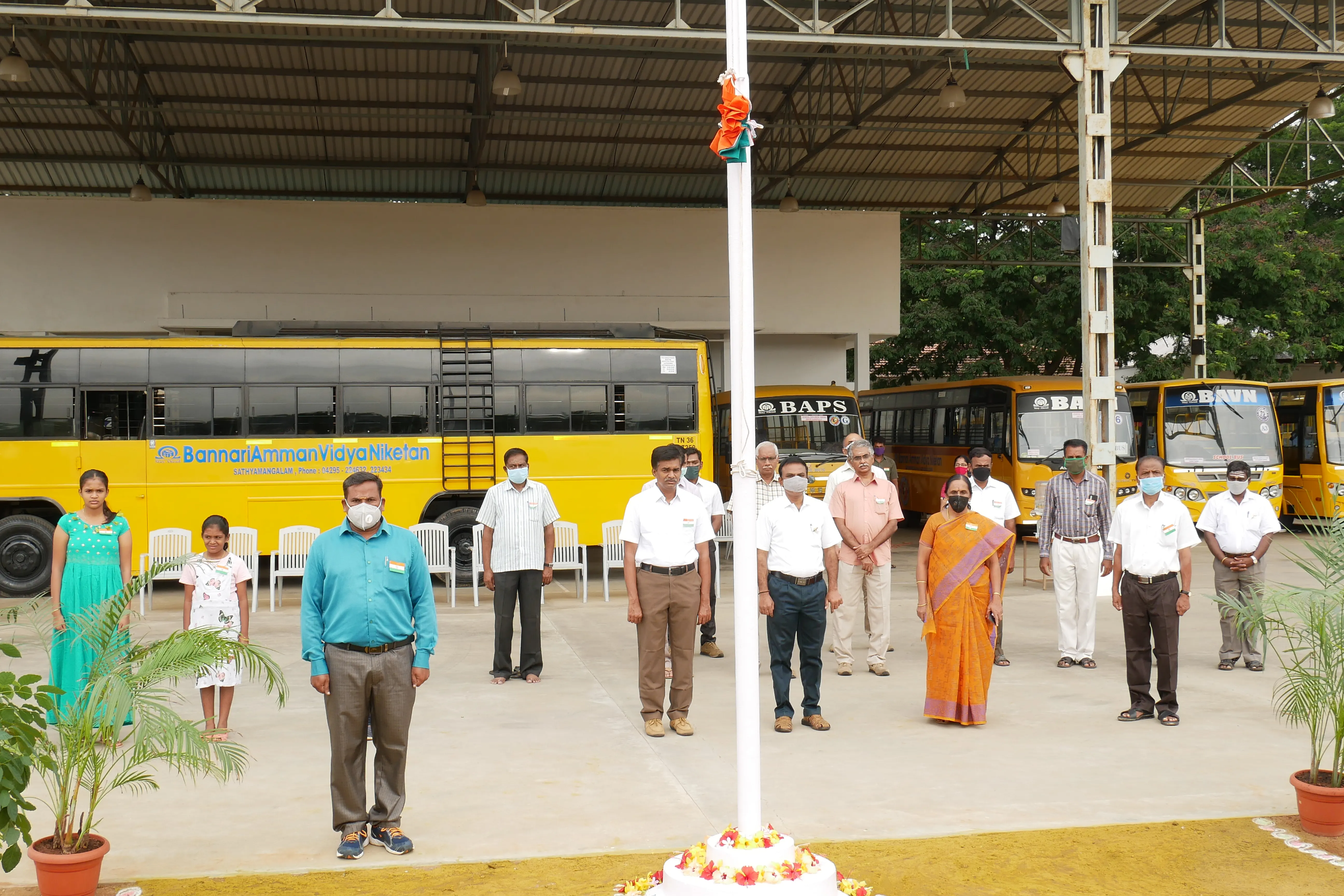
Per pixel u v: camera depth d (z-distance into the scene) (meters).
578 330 15.75
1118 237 30.98
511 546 9.30
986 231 36.06
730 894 4.21
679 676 7.56
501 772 6.68
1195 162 26.52
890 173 26.50
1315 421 21.02
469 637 11.59
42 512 14.73
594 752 7.12
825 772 6.62
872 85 22.72
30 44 19.05
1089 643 9.82
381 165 23.30
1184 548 7.76
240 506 14.59
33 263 20.97
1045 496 10.03
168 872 5.09
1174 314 31.64
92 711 4.83
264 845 5.46
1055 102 23.64
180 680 9.07
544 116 21.91
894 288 24.56
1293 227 34.84
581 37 14.59
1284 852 5.27
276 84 20.62
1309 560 16.86
